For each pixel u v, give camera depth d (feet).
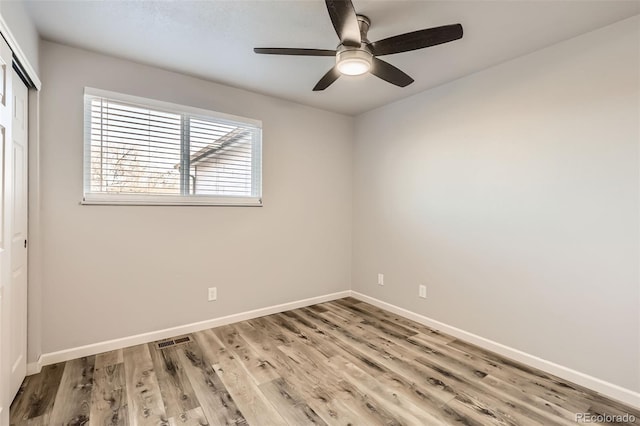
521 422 5.65
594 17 6.23
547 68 7.38
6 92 5.02
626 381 6.28
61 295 7.54
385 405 6.09
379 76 7.30
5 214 5.06
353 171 13.08
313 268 12.11
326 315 11.01
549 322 7.37
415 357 8.03
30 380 6.73
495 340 8.38
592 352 6.71
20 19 5.68
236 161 10.18
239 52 7.80
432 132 9.98
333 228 12.64
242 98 10.16
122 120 8.26
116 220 8.20
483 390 6.62
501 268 8.27
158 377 6.95
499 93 8.29
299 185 11.61
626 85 6.26
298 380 6.91
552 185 7.31
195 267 9.43
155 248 8.77
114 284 8.20
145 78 8.48
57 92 7.41
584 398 6.39
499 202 8.29
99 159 8.01
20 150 6.26
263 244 10.79
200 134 9.45
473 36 6.95
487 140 8.55
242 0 5.85
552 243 7.32
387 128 11.57
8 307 5.19
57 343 7.51
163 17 6.40
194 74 9.04
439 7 5.99
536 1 5.77
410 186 10.71
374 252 12.13
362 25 6.31
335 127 12.55
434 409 5.99
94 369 7.24
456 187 9.32
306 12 6.21
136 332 8.52
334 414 5.82
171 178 9.00
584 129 6.81
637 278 6.16
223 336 9.15
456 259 9.33
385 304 11.63
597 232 6.64
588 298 6.77
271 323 10.21
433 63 8.25
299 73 8.99
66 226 7.57
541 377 7.16
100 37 7.14
